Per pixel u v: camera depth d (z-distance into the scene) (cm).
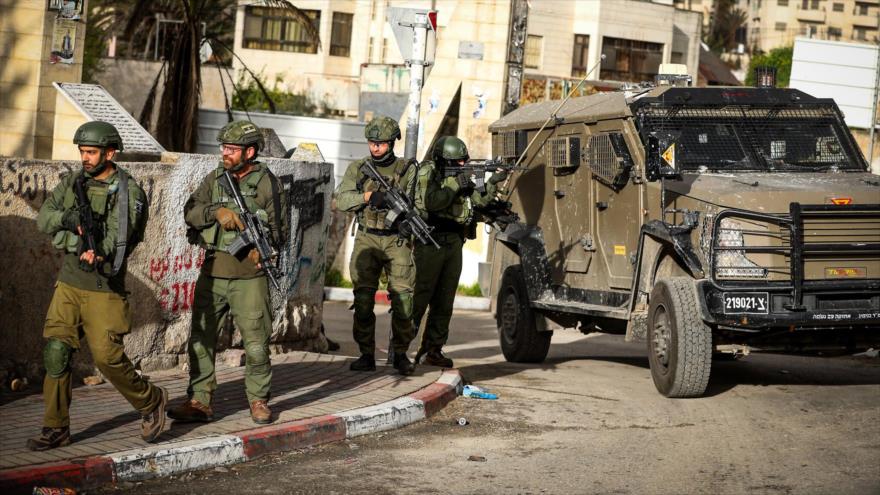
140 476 709
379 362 1252
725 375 1294
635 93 1262
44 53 1723
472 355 1479
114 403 871
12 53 1714
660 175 1146
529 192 1426
